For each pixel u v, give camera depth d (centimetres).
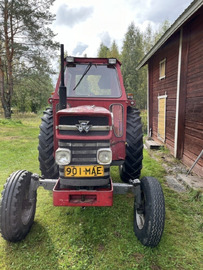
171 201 331
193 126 475
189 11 405
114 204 316
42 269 200
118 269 200
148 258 212
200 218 287
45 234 246
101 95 303
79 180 209
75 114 200
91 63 308
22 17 1265
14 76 1515
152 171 468
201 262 212
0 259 211
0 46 1416
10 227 214
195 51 464
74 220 274
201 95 436
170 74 633
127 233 249
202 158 425
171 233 254
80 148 206
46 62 1441
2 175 432
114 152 295
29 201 238
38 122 1702
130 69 2597
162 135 722
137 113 360
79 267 201
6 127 1202
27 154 612
